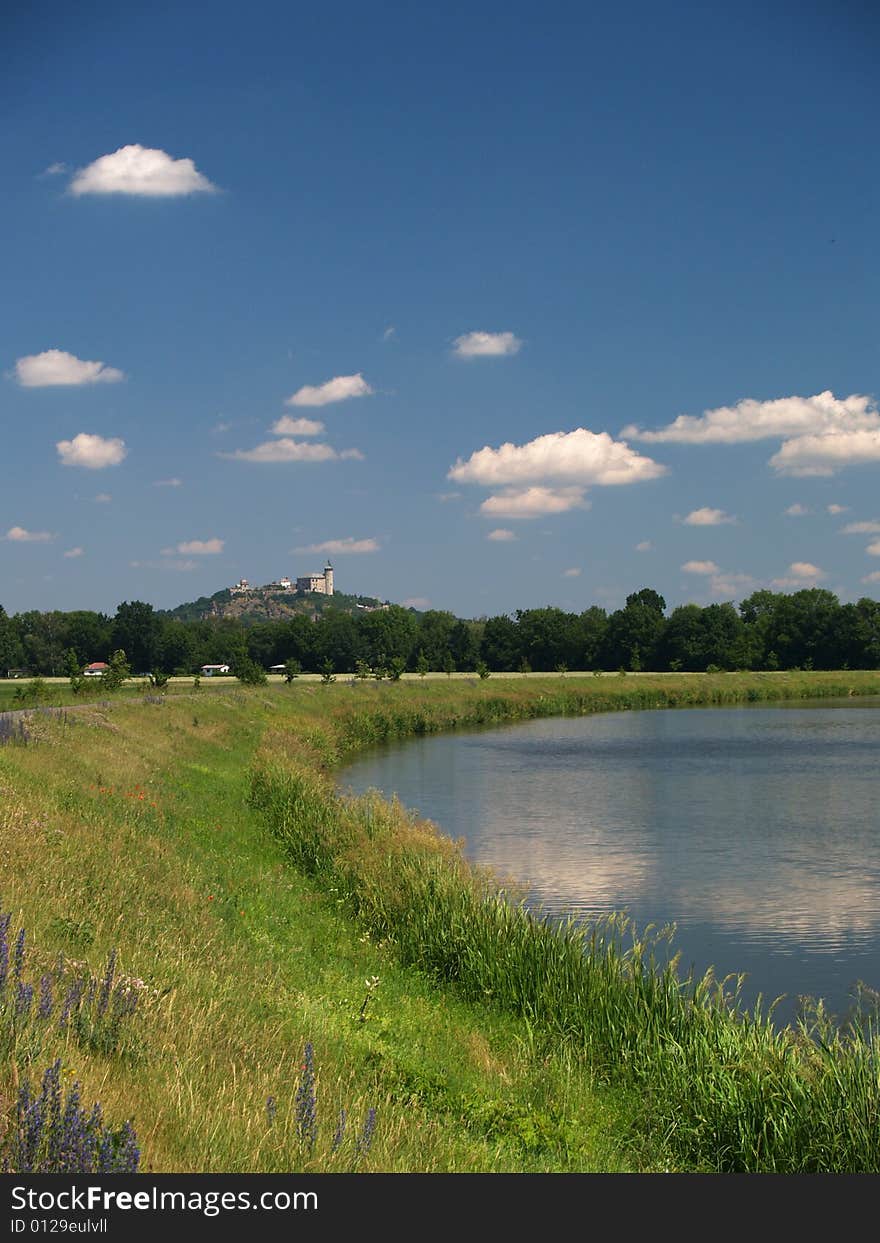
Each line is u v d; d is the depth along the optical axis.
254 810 26.58
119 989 9.01
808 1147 10.23
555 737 58.72
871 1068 11.10
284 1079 9.00
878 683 101.56
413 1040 12.29
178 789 26.00
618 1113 11.37
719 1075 11.31
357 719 58.47
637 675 109.19
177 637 147.75
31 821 15.53
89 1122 6.14
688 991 14.95
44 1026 7.75
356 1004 13.03
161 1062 8.21
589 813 33.06
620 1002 13.82
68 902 12.24
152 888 14.75
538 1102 10.99
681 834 29.52
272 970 13.39
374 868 19.61
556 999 14.17
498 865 25.45
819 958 18.27
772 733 60.28
